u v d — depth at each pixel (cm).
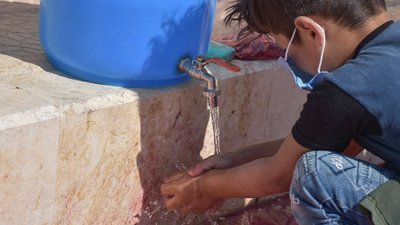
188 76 191
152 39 176
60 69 188
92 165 174
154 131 185
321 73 156
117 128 176
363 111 148
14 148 157
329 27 153
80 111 167
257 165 171
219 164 184
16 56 196
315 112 153
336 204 156
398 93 147
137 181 187
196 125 196
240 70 192
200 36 186
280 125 222
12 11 247
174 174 193
